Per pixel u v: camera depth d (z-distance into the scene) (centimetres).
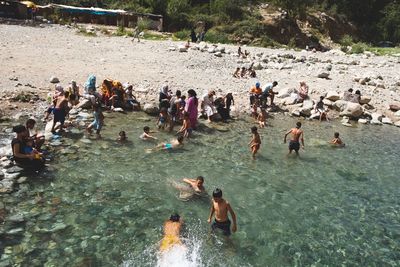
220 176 1365
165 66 2792
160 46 3497
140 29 4900
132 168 1349
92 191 1170
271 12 7012
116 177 1273
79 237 945
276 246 991
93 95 1941
